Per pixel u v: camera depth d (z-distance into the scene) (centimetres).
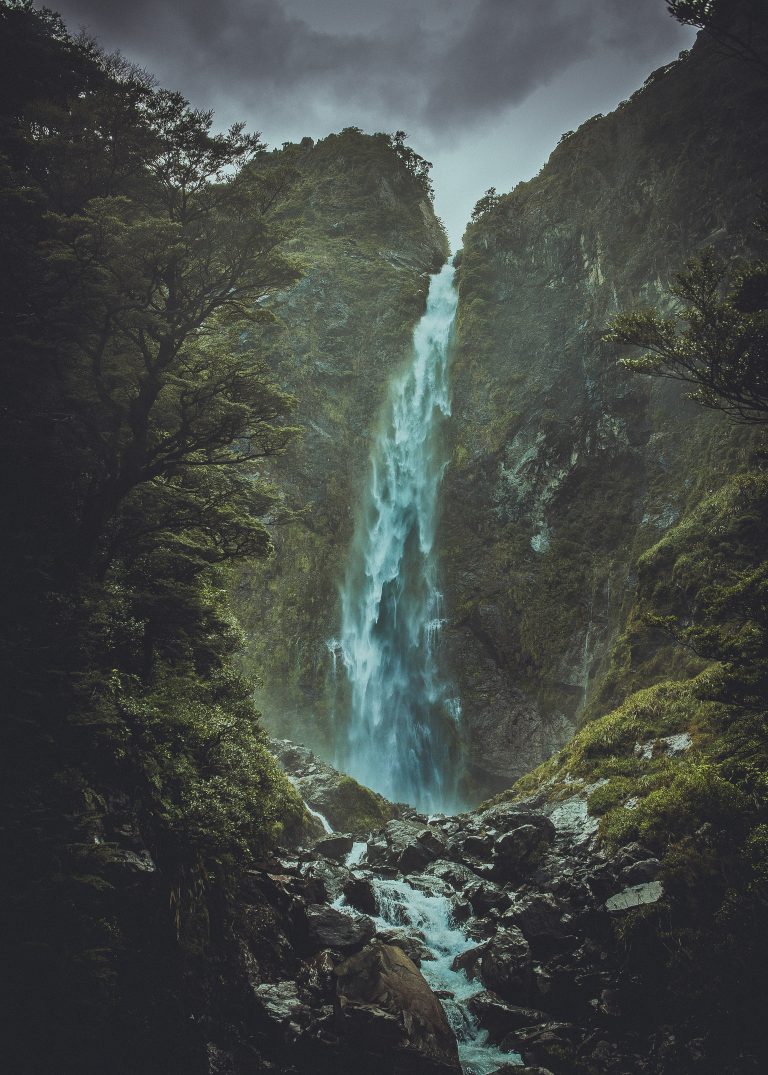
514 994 1499
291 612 4894
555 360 4881
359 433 5506
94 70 1822
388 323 5875
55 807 1056
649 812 1791
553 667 4222
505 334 5303
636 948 1453
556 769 2758
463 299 5619
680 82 4931
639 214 4762
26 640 1061
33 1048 905
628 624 3319
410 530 5184
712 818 1619
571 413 4619
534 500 4653
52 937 946
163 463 1600
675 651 2953
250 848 1650
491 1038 1399
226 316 1767
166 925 1201
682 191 4441
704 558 2956
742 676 1220
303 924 1517
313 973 1406
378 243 6456
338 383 5597
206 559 1786
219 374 1631
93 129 1498
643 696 2694
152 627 1625
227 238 1541
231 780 1560
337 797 2827
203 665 1892
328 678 4812
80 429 1548
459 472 5025
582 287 5016
